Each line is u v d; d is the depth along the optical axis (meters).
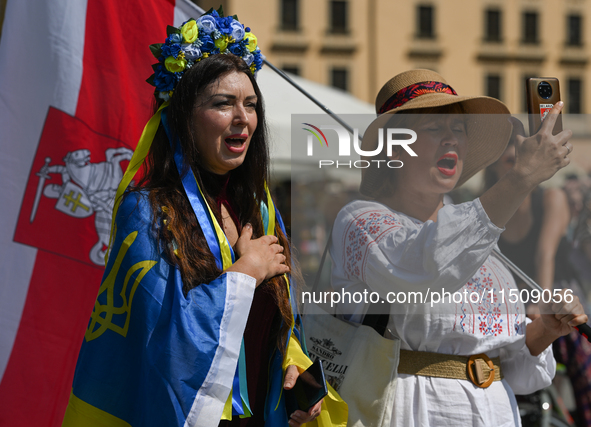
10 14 3.53
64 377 3.50
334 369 2.83
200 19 2.62
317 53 38.31
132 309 2.33
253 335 2.61
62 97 3.57
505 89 40.09
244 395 2.46
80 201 3.60
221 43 2.61
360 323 2.85
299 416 2.64
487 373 2.82
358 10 38.34
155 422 2.24
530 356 3.01
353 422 2.75
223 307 2.31
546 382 3.07
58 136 3.57
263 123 2.78
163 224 2.38
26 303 3.50
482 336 2.79
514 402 2.97
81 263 3.58
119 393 2.35
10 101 3.52
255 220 2.74
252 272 2.42
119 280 2.38
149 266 2.33
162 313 2.30
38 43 3.56
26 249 3.53
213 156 2.54
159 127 2.63
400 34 38.56
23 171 3.53
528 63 40.16
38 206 3.55
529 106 2.75
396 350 2.74
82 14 3.61
